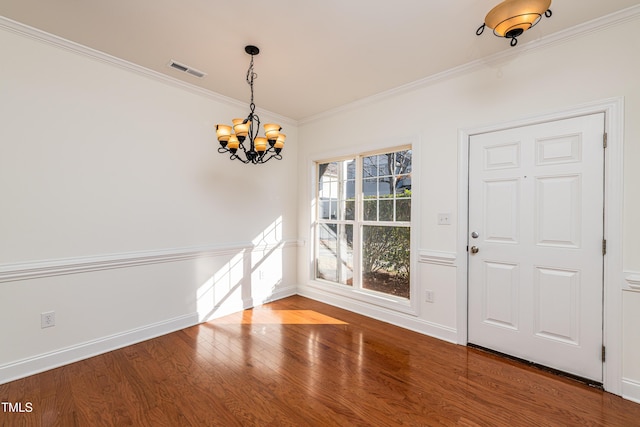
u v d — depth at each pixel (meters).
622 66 1.91
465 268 2.59
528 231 2.29
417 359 2.35
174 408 1.76
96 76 2.40
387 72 2.69
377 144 3.21
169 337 2.72
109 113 2.47
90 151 2.37
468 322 2.59
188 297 2.98
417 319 2.89
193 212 3.03
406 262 3.10
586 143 2.04
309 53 2.38
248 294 3.56
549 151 2.19
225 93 3.16
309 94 3.18
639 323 1.86
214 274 3.21
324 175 3.96
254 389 1.94
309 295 4.00
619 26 1.91
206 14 1.91
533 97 2.24
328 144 3.75
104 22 2.00
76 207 2.30
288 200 4.07
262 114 3.68
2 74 2.00
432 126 2.79
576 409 1.78
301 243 4.13
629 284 1.88
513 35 1.70
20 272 2.04
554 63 2.15
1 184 2.00
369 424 1.65
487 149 2.48
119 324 2.52
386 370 2.18
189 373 2.12
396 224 3.17
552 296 2.19
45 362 2.15
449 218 2.68
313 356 2.38
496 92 2.41
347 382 2.03
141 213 2.66
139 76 2.64
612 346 1.94
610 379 1.94
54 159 2.20
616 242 1.93
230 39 2.19
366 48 2.31
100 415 1.70
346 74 2.73
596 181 2.01
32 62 2.10
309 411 1.74
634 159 1.88
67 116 2.26
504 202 2.40
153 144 2.74
